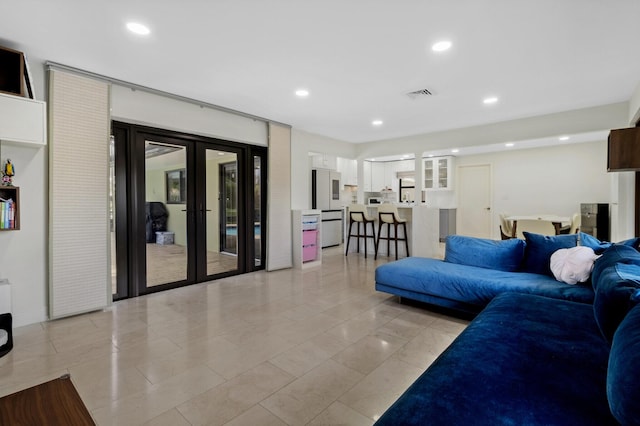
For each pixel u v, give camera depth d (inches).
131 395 72.5
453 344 63.5
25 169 111.3
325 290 156.6
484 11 83.4
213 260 183.6
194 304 135.6
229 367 84.7
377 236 248.1
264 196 202.8
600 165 256.1
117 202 139.9
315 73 123.1
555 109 169.2
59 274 116.8
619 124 157.5
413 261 143.3
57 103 114.9
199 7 81.6
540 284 102.7
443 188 323.0
